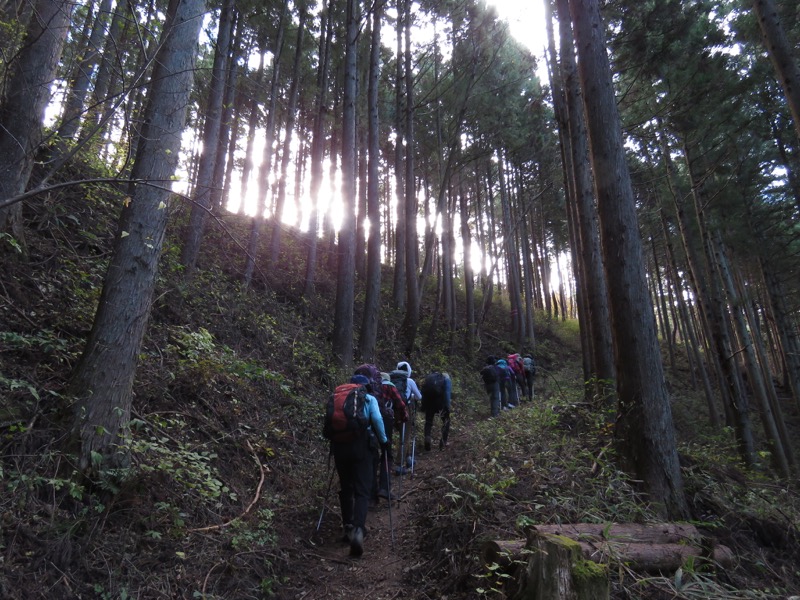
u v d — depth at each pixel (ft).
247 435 19.31
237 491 15.99
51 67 16.99
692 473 16.70
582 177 30.89
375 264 40.24
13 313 15.57
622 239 17.42
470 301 69.10
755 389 43.42
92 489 11.84
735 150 43.16
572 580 8.84
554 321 104.27
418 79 57.52
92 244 22.47
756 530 14.96
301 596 12.35
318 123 49.93
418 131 67.82
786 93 23.32
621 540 11.68
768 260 56.03
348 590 12.59
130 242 14.02
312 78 60.80
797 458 55.42
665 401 16.11
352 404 15.01
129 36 13.10
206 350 21.91
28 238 19.38
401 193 59.57
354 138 38.60
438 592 11.72
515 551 10.89
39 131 16.99
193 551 12.22
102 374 12.85
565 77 32.12
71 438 12.05
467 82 55.72
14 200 8.86
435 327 59.57
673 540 12.36
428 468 22.20
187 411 17.90
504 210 82.58
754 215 52.24
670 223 65.51
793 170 49.55
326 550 14.89
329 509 17.54
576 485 15.14
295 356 31.04
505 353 72.59
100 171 24.95
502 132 61.93
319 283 50.88
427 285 85.81
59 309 17.34
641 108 43.65
